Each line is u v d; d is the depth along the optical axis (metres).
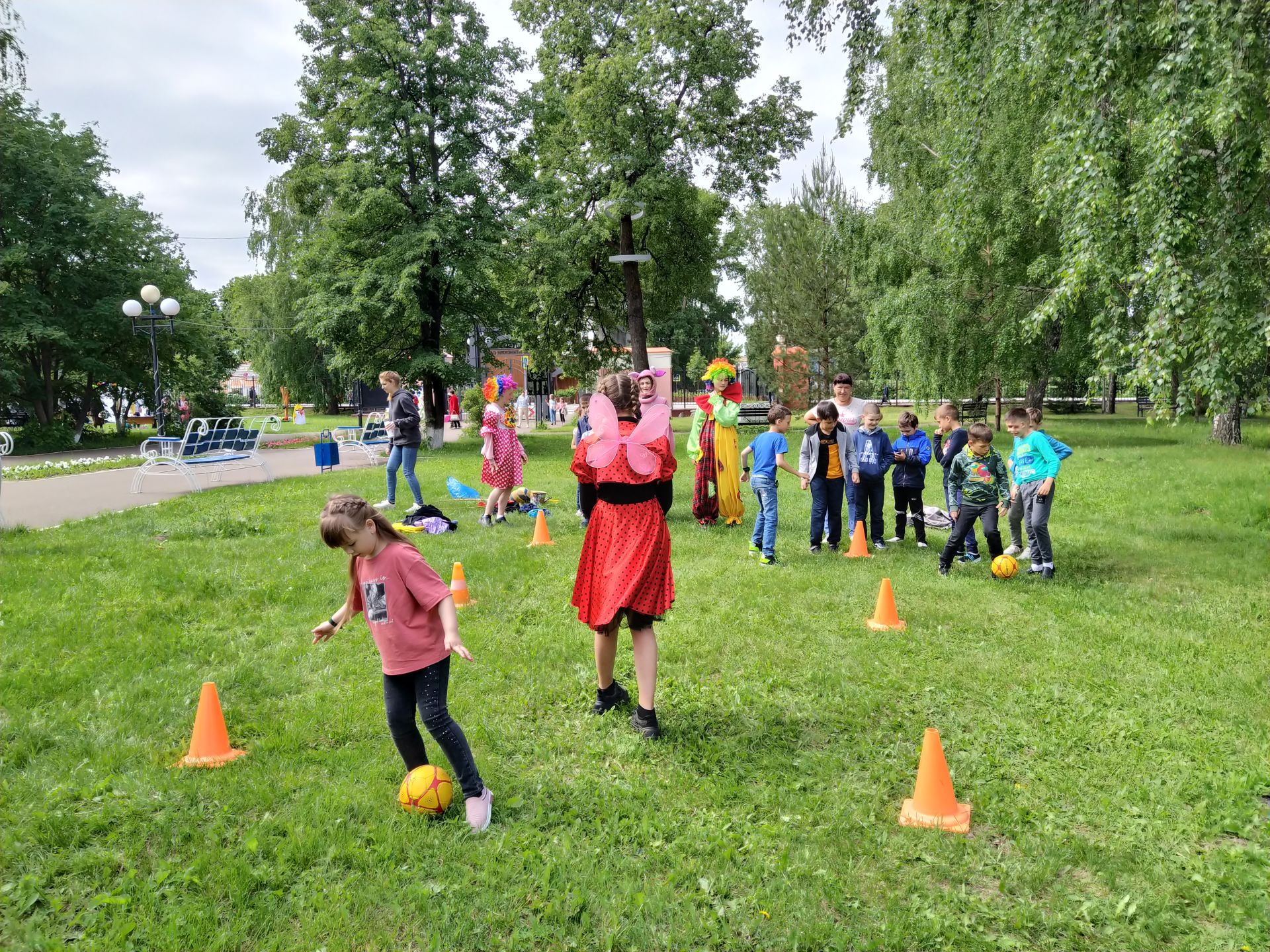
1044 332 20.86
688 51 24.61
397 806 3.35
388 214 21.62
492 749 3.90
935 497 12.13
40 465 18.12
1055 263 18.69
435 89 22.66
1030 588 6.93
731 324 54.38
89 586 6.57
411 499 12.08
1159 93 6.79
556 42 25.92
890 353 23.27
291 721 4.18
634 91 24.38
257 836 3.08
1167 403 7.28
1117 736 4.04
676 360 51.09
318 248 23.58
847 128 10.92
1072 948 2.58
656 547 4.05
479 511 10.98
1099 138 7.15
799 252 31.25
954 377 21.42
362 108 21.33
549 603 6.43
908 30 9.35
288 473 16.34
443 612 3.18
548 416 40.16
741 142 26.11
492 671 4.89
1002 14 8.20
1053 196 7.95
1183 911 2.77
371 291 21.97
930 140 19.30
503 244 23.47
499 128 23.67
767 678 4.86
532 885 2.85
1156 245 6.80
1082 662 5.07
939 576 7.39
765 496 7.86
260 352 46.44
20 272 28.88
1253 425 28.94
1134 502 11.78
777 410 7.94
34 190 29.27
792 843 3.13
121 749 3.79
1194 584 7.09
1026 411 7.47
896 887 2.89
